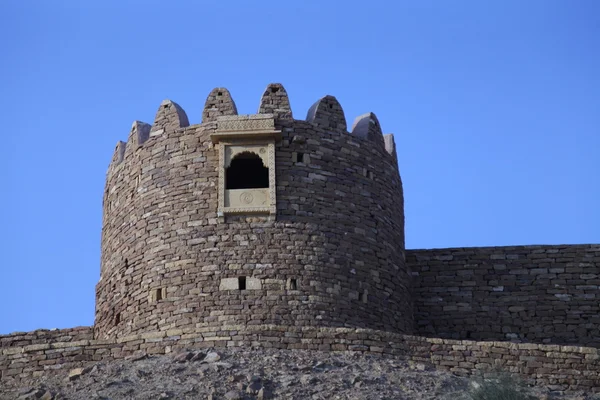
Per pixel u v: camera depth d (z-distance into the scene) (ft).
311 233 159.63
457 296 177.99
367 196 165.68
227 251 158.10
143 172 166.30
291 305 155.84
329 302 157.28
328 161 163.84
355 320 158.71
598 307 176.45
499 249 179.93
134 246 164.04
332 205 162.20
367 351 150.20
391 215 169.07
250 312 155.02
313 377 138.92
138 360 149.38
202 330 153.48
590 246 179.22
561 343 175.11
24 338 167.12
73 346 152.25
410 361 150.00
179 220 161.07
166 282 158.81
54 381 145.79
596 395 147.74
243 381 137.39
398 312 165.89
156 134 166.91
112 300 166.20
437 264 179.52
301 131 163.73
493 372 148.15
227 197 160.35
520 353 151.33
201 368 141.59
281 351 149.18
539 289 177.68
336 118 166.40
